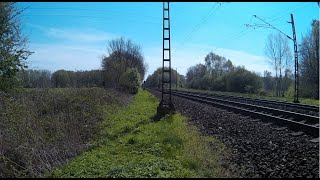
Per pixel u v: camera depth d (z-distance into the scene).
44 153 11.34
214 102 40.03
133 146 14.17
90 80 47.28
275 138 14.62
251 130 17.33
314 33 60.22
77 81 37.62
